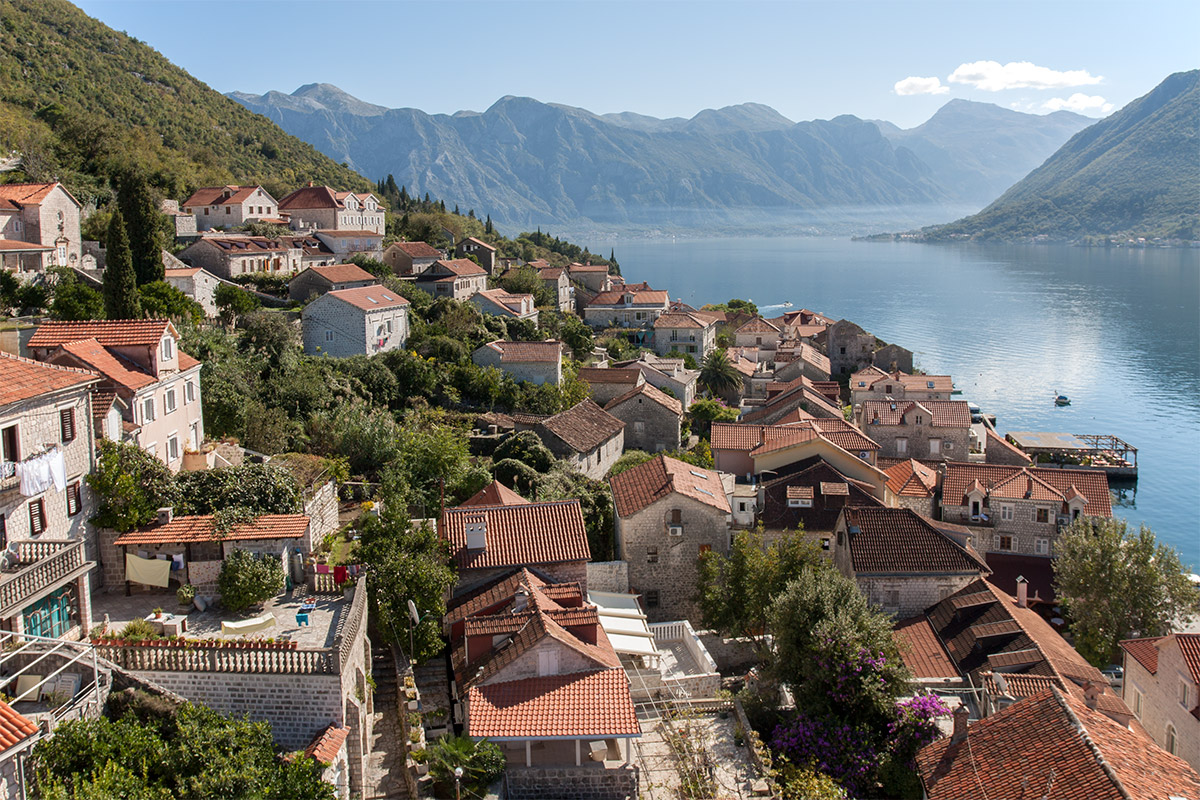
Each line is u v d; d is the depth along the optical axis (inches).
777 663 1732.3
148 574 1568.7
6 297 3257.9
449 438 2738.7
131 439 1803.6
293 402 2923.2
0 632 1114.1
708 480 2517.2
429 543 1726.1
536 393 3949.3
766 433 3181.6
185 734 1135.6
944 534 2215.8
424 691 1589.6
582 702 1427.2
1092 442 5369.1
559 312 6589.6
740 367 5516.7
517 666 1488.7
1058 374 7583.7
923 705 1599.4
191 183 6466.5
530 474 2746.1
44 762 1040.8
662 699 1742.1
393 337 4015.8
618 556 2329.0
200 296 3973.9
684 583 2274.9
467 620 1631.4
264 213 6117.1
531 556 1894.7
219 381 2645.2
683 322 5895.7
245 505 1699.1
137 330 2000.5
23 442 1379.2
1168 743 1676.9
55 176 5108.3
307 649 1244.5
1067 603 2283.5
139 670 1251.2
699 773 1472.7
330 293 3747.5
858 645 1619.1
